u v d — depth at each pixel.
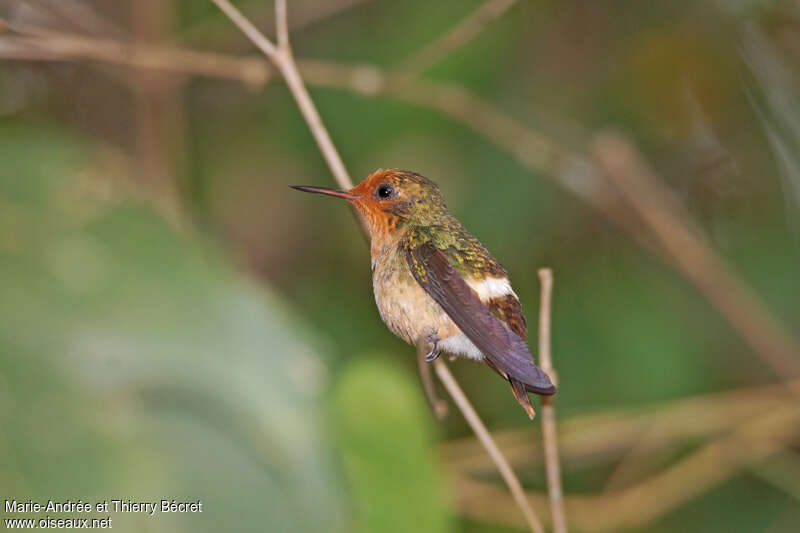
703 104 11.02
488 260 6.53
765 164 11.10
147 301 2.49
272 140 10.72
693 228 10.52
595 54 10.80
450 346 6.30
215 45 9.77
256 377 2.46
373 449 3.30
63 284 2.45
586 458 10.10
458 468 9.12
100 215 2.63
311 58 10.06
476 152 10.14
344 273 11.27
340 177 6.10
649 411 9.66
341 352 10.62
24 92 9.88
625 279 10.42
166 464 2.25
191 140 10.98
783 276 10.55
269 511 2.30
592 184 9.80
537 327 10.02
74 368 2.30
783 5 10.54
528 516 5.48
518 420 10.06
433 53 8.89
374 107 9.86
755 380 10.81
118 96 9.54
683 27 10.86
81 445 2.19
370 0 9.97
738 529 10.37
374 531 3.25
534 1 10.48
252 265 11.20
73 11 8.70
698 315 10.62
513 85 10.44
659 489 9.42
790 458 9.81
